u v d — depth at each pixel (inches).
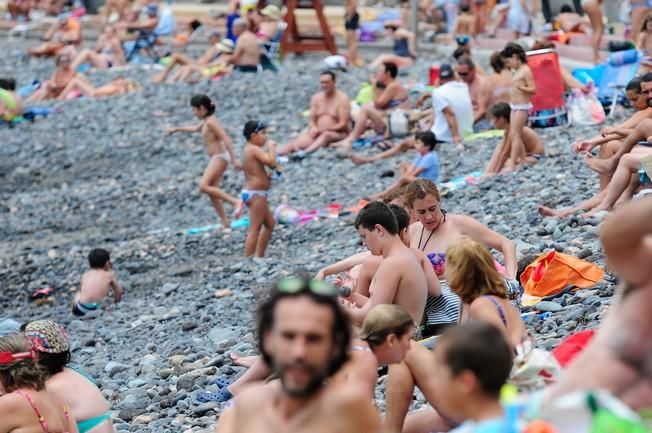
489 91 2102.6
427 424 727.7
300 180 2082.9
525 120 1692.9
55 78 3100.4
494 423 459.8
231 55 3129.9
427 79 2792.8
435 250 1026.1
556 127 1939.0
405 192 1028.5
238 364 1050.7
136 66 3501.5
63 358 826.8
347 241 1594.5
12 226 2128.4
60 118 2859.3
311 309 477.7
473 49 3191.4
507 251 1015.6
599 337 488.4
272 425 495.5
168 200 2191.2
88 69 3494.1
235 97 2859.3
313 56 3518.7
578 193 1488.7
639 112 1337.4
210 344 1232.8
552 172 1633.9
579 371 480.1
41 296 1694.1
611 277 1041.5
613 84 2003.0
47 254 1888.5
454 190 1653.5
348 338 488.4
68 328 1444.4
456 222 1029.8
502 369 488.4
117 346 1302.9
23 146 2674.7
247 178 1628.9
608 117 1956.2
